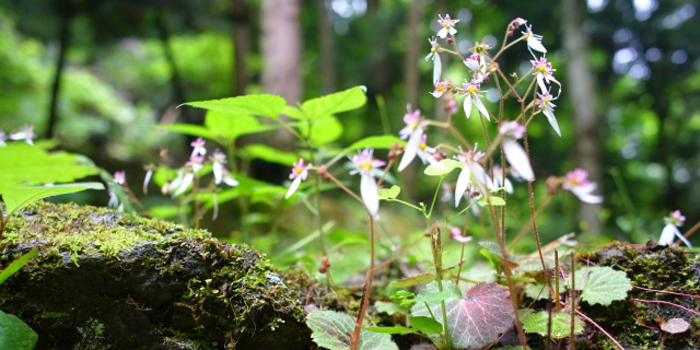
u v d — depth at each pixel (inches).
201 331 9.3
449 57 58.4
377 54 75.3
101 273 8.9
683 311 9.7
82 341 8.9
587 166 53.2
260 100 10.8
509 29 9.2
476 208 11.7
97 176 27.4
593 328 10.0
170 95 75.0
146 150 66.4
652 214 69.1
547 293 10.3
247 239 17.8
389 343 8.8
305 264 12.0
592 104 54.5
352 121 77.8
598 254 11.1
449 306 9.5
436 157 9.1
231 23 51.6
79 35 45.6
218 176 11.5
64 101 58.7
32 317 8.7
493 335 8.8
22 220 10.0
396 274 13.7
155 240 9.6
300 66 51.2
